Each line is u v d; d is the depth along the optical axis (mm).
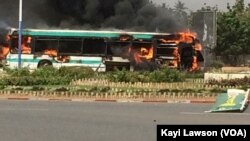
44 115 30297
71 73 54031
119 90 45156
